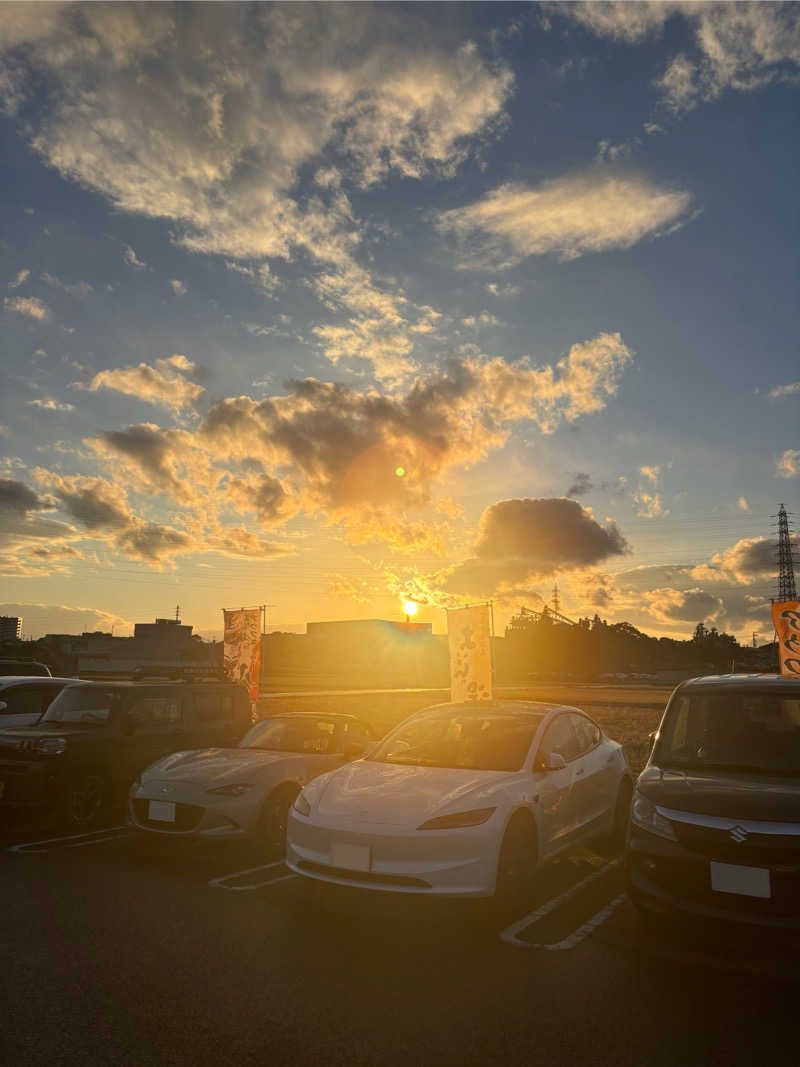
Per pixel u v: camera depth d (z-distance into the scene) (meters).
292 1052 3.52
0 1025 3.76
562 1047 3.61
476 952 4.87
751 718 5.88
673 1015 3.97
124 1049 3.54
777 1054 3.57
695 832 4.59
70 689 9.85
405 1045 3.60
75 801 8.50
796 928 4.16
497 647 130.25
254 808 7.17
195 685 10.50
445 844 5.25
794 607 18.19
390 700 39.81
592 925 5.43
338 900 5.96
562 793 6.53
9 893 6.10
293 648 112.19
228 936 5.11
